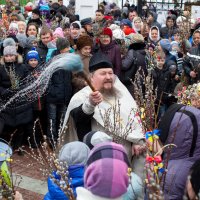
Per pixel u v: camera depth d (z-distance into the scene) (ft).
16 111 25.34
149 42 32.81
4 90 24.86
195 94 14.20
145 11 59.31
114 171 7.63
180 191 10.73
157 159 9.24
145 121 12.30
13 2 63.93
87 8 59.31
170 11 55.06
